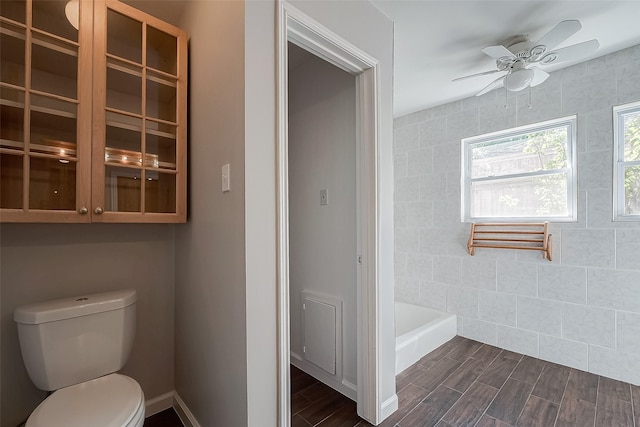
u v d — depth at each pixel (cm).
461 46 218
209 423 146
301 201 234
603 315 231
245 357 117
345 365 200
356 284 191
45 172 133
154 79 163
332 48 153
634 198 226
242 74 118
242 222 118
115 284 173
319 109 218
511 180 288
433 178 332
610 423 173
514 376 228
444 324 292
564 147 259
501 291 283
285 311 127
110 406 117
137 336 181
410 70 253
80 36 139
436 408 186
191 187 170
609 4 173
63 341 136
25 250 147
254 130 119
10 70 127
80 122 138
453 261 315
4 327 142
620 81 225
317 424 172
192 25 168
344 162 200
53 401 120
